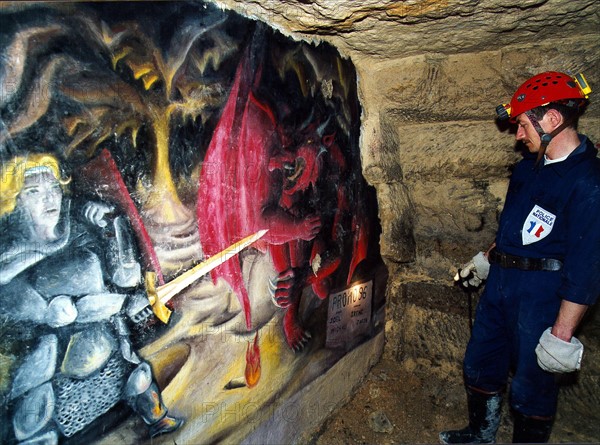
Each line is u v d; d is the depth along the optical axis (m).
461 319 2.45
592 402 2.13
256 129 1.38
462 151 2.26
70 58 0.86
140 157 1.01
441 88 2.04
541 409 1.73
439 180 2.37
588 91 1.55
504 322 1.87
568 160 1.60
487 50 1.88
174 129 1.09
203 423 1.33
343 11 1.43
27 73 0.79
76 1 0.86
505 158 2.19
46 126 0.83
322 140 1.77
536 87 1.60
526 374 1.72
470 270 2.12
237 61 1.27
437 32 1.68
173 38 1.06
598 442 1.99
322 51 1.71
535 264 1.69
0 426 0.82
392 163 2.29
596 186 1.51
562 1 1.43
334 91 1.82
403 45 1.81
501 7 1.46
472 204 2.33
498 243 1.85
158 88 1.04
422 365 2.56
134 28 0.97
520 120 1.66
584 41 1.73
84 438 0.97
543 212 1.65
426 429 2.15
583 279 1.51
